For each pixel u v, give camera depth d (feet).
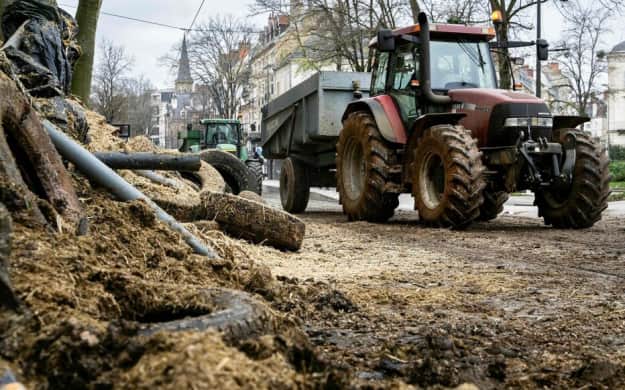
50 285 8.56
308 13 98.78
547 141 35.70
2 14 23.02
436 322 14.06
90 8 42.42
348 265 22.43
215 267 14.17
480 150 36.76
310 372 8.10
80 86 41.96
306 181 53.31
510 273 20.88
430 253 26.04
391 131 39.65
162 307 9.71
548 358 11.44
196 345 6.95
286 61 202.18
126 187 15.79
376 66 44.19
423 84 38.19
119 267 11.18
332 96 48.16
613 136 244.42
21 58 20.85
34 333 7.57
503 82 46.32
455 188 34.76
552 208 37.14
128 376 6.96
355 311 14.79
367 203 40.29
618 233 33.91
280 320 9.82
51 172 13.11
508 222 41.81
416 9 89.20
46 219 11.25
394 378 9.98
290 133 53.78
